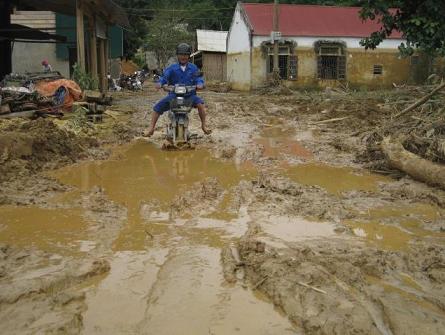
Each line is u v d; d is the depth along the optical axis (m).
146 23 51.44
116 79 35.09
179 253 4.09
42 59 23.81
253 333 2.91
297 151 8.98
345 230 4.72
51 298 3.30
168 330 2.94
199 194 5.84
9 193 5.78
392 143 7.34
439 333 2.90
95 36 17.78
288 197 5.84
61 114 11.02
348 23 30.58
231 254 4.00
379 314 3.12
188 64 9.23
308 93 24.45
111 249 4.21
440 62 29.17
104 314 3.13
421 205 5.62
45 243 4.33
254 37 28.98
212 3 59.62
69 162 7.66
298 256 3.93
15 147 7.18
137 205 5.49
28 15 23.14
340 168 7.56
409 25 10.10
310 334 2.90
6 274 3.67
